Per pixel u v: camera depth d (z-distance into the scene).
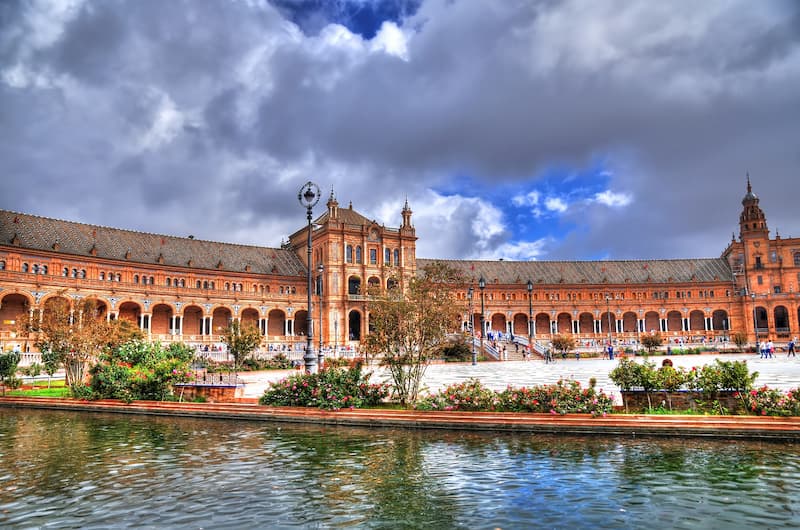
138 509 12.03
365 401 23.44
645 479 13.72
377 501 12.36
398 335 23.89
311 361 28.98
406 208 113.00
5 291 68.69
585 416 19.50
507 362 74.06
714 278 129.88
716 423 18.31
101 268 82.62
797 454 15.91
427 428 20.78
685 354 90.06
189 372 28.41
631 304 128.88
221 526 10.96
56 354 35.81
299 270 108.81
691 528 10.59
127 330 47.50
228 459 16.50
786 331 121.00
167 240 96.38
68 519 11.45
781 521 10.88
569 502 12.12
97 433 21.09
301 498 12.66
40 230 79.81
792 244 125.62
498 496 12.59
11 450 18.03
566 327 130.88
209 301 89.88
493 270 130.38
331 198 105.75
